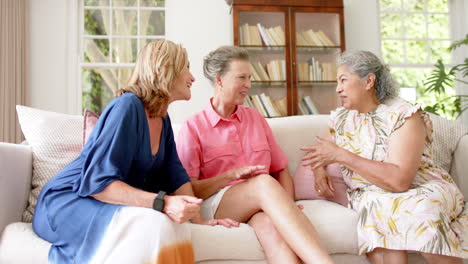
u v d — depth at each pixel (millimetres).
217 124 1860
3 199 1500
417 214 1407
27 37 4387
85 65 4609
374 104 1758
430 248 1345
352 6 4863
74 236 1214
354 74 1720
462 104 5094
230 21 4680
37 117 1838
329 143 1601
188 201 1163
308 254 1240
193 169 1747
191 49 4621
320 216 1547
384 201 1486
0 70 4098
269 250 1349
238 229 1404
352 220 1543
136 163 1396
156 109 1439
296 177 2008
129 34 4719
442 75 4371
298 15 4367
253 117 1970
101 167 1220
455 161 2029
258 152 1850
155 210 1161
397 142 1562
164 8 4707
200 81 4594
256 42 4297
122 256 1107
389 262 1428
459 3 5227
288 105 4328
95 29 4672
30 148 1779
